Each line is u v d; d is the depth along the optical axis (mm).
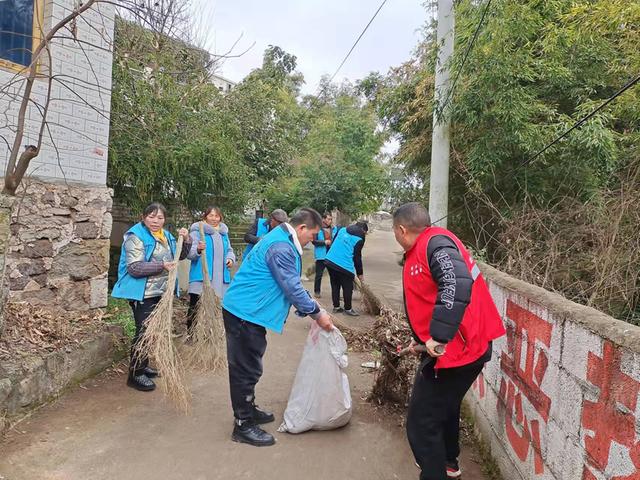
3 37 4254
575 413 2062
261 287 3289
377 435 3531
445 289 2332
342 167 15477
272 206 16406
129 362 4484
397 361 3936
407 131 8500
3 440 3072
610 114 5746
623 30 5441
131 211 7785
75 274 4953
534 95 6184
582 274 5004
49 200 4656
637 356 1650
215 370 4082
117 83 6625
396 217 2709
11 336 3701
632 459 1652
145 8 3936
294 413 3516
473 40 5379
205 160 7789
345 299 7613
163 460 3023
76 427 3352
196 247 5098
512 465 2785
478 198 6828
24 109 3395
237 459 3094
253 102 11812
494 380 3225
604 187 5918
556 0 6004
